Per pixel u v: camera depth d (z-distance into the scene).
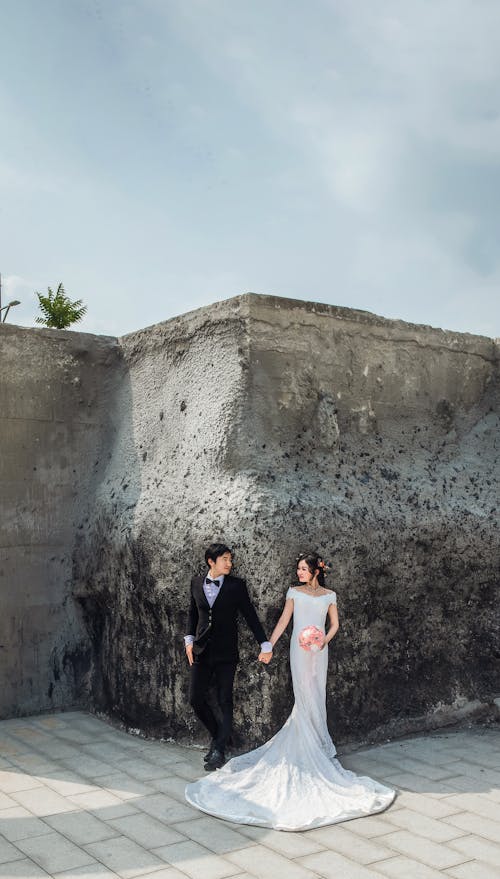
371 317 6.27
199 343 6.05
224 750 5.16
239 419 5.60
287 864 3.87
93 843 4.12
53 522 6.81
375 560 5.76
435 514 6.17
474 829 4.27
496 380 7.04
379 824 4.33
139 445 6.56
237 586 5.21
